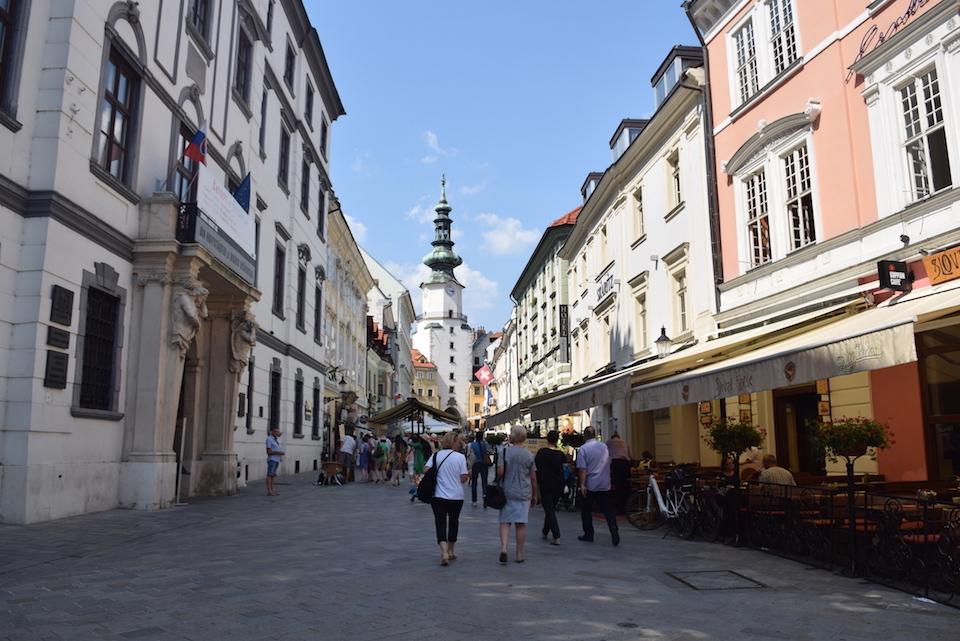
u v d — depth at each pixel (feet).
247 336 58.59
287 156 86.69
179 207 46.91
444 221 436.76
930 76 37.06
